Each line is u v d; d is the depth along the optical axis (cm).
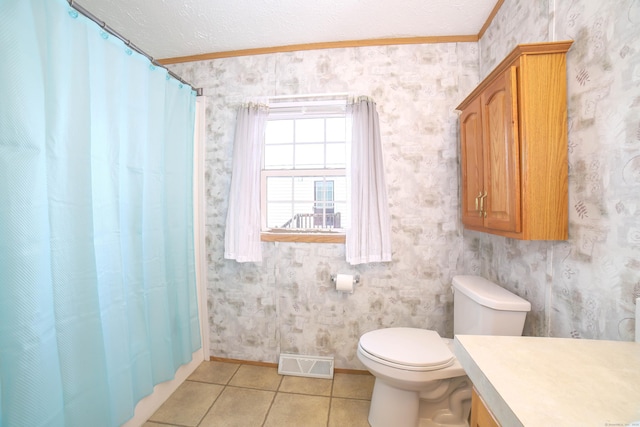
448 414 129
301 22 153
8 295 79
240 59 183
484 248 161
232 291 187
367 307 175
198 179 187
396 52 169
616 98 76
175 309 159
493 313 112
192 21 151
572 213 92
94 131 106
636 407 45
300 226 191
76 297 97
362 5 139
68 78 93
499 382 51
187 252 169
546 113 94
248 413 140
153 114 139
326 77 174
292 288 180
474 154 132
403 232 171
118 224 116
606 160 79
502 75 104
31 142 82
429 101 168
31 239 83
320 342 178
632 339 72
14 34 78
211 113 187
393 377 113
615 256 77
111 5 138
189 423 133
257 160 174
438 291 170
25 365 82
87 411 99
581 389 49
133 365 127
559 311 99
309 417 137
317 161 189
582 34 87
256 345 185
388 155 171
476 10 145
